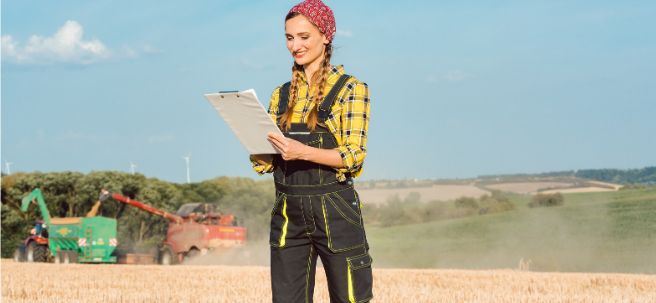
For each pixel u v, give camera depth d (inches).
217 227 935.7
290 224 107.5
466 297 268.1
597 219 2208.4
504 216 2456.9
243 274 461.7
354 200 107.2
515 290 312.8
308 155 97.8
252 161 111.7
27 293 301.9
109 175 2158.0
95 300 259.6
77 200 2063.2
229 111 97.7
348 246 104.3
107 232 904.3
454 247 1931.6
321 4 106.4
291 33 105.8
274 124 95.3
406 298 261.0
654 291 312.7
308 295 112.0
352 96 105.2
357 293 105.7
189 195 2428.6
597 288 328.2
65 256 887.7
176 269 580.7
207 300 254.5
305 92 109.7
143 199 2182.6
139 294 287.0
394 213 2632.9
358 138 104.0
